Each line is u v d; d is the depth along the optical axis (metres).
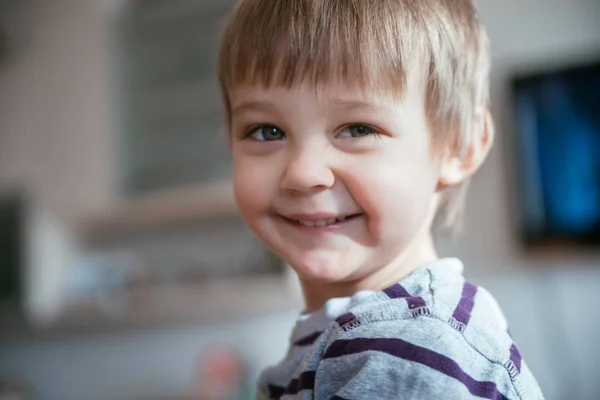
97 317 2.10
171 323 2.19
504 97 1.62
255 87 0.49
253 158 0.51
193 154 1.96
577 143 1.51
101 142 2.10
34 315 2.20
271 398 0.56
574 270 1.54
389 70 0.48
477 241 1.64
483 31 0.62
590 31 1.56
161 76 2.03
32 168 2.23
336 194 0.48
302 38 0.48
